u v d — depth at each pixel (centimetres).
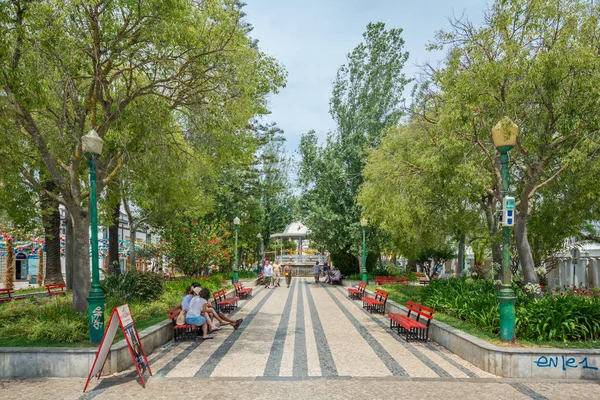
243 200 3356
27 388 652
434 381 688
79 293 1035
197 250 2227
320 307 1719
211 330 1104
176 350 917
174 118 1387
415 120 1350
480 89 971
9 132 1000
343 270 3334
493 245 1423
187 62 1106
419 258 3488
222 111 1170
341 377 709
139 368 674
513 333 793
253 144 1370
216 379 695
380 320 1374
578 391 641
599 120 870
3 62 848
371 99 2833
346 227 2781
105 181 1158
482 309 1005
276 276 2880
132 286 1412
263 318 1405
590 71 895
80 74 1173
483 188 1046
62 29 955
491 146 1099
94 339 792
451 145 1005
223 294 1631
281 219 4216
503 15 1000
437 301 1300
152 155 1265
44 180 1511
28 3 900
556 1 945
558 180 1152
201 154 1272
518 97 945
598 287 2191
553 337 819
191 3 1093
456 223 1428
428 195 1351
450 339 909
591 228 1700
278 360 825
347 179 2781
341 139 2900
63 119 1019
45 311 1008
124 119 1127
